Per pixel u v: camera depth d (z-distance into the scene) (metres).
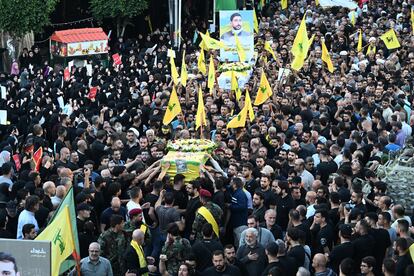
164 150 45.53
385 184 40.22
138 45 90.69
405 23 90.56
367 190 41.12
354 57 75.69
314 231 36.69
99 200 40.16
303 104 55.38
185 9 103.19
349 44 82.88
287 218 39.66
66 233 31.55
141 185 42.69
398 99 58.25
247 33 73.81
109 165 44.56
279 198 39.75
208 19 102.62
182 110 55.59
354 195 37.94
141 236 34.78
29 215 36.94
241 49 68.50
